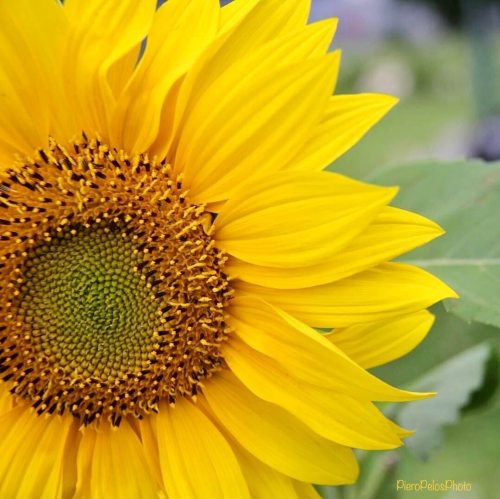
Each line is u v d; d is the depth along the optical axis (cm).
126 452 57
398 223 54
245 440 56
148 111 55
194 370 57
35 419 58
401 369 81
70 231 57
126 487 57
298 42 54
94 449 57
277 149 54
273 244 55
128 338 57
